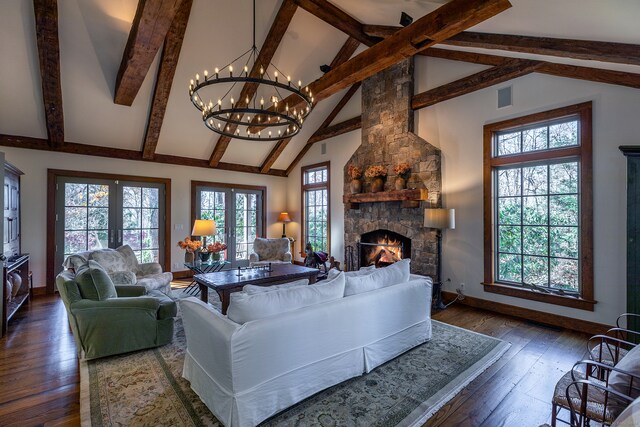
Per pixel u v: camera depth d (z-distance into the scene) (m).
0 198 3.47
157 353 3.02
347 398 2.26
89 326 2.82
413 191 4.80
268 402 1.98
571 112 3.56
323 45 5.30
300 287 2.35
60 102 4.65
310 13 4.69
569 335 3.45
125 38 4.14
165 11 2.90
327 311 2.29
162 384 2.45
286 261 6.06
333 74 4.21
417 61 5.14
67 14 3.76
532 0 2.21
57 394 2.35
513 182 4.17
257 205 8.02
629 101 3.20
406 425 1.98
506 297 4.14
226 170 7.43
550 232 3.84
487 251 4.31
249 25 4.58
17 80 4.30
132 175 6.17
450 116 4.72
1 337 3.42
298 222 8.05
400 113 5.22
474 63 4.45
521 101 3.98
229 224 7.51
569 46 2.75
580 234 3.56
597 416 1.46
